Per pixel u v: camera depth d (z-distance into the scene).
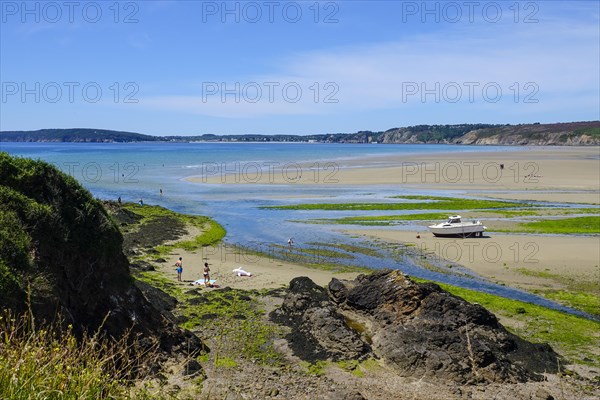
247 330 27.95
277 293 34.94
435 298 27.12
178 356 23.31
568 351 26.59
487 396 21.44
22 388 8.32
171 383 20.06
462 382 22.44
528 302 34.94
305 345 25.70
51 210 23.17
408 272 42.44
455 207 74.81
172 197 89.75
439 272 42.41
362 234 57.44
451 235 55.31
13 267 20.17
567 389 22.31
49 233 22.50
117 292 24.36
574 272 41.62
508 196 85.44
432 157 187.25
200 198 88.38
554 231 57.78
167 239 54.28
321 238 55.72
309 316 27.77
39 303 19.88
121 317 23.50
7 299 18.83
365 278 30.94
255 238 56.12
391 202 80.44
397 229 60.06
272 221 66.25
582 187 95.44
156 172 136.12
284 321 29.09
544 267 43.25
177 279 39.03
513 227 60.28
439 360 23.20
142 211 70.00
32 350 9.55
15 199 22.34
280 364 24.03
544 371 23.92
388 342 25.11
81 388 9.01
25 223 22.00
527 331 29.17
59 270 22.25
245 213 72.69
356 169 138.38
